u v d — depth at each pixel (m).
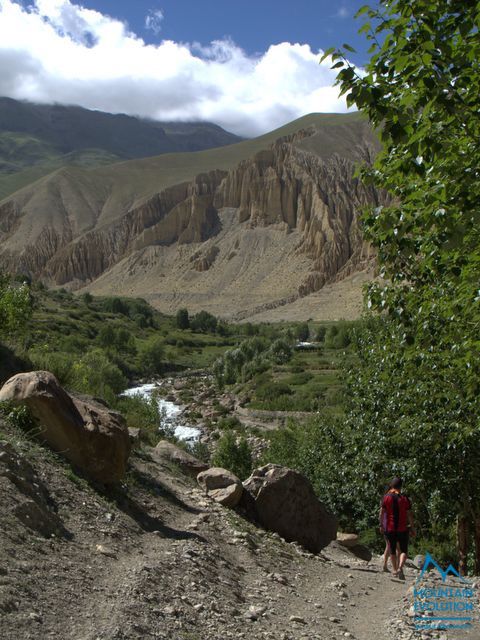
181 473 13.10
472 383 8.85
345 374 19.20
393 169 6.47
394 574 11.01
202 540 9.27
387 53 5.65
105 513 8.24
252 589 8.12
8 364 13.12
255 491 12.86
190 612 6.24
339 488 22.42
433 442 14.92
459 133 5.89
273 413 67.62
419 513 20.14
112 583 6.21
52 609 5.17
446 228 5.60
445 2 5.55
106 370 44.75
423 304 7.86
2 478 7.05
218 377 95.06
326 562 11.61
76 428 9.05
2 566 5.46
